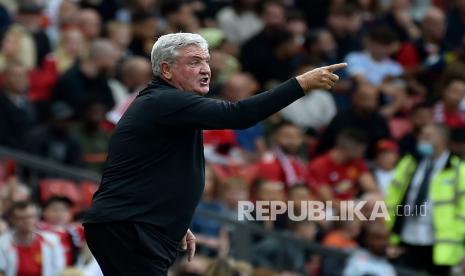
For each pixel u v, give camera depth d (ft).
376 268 114.11
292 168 126.41
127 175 65.87
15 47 139.44
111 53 136.15
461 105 141.38
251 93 142.41
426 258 118.83
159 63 66.39
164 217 65.98
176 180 65.87
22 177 117.80
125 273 66.18
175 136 65.72
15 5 156.87
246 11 160.76
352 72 153.48
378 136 137.18
